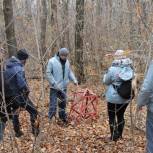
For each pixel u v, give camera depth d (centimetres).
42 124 415
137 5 387
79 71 1124
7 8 800
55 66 663
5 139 540
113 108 572
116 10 1141
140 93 409
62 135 608
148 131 423
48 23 1360
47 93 777
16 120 585
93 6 1265
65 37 1227
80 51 1153
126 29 809
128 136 595
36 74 534
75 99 708
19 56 543
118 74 554
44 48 893
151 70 402
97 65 1095
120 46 835
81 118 692
